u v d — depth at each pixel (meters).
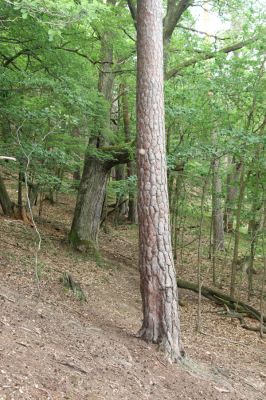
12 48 10.70
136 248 16.88
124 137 15.07
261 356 8.45
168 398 5.22
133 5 11.91
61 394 4.28
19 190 14.70
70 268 11.20
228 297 11.35
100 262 12.77
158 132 6.29
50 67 10.12
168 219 6.39
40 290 8.16
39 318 6.23
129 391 4.97
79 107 9.63
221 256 17.70
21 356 4.69
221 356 7.85
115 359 5.67
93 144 12.63
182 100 10.12
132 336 6.75
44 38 9.09
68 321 6.63
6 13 8.28
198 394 5.62
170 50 13.07
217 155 9.72
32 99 9.73
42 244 12.34
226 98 10.17
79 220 13.20
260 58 9.95
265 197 11.10
